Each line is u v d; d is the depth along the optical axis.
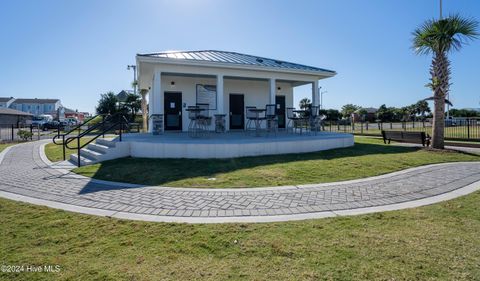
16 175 7.46
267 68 13.90
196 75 14.55
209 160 8.94
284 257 3.10
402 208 4.75
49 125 36.84
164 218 4.29
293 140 10.39
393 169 7.86
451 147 13.18
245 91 16.91
